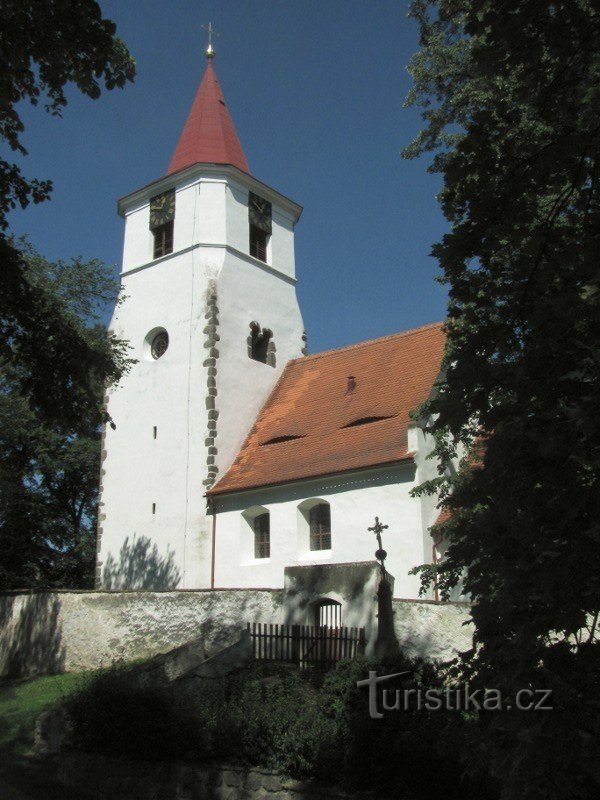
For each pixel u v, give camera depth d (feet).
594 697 21.59
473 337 26.91
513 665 22.31
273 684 40.29
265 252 109.19
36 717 48.39
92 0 39.14
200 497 89.51
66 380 50.90
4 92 41.70
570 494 21.98
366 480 77.46
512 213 27.78
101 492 98.48
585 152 27.12
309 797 32.24
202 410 92.94
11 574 116.47
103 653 65.10
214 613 61.21
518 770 20.85
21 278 48.21
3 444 112.68
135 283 105.60
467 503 24.89
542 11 27.53
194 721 37.88
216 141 110.52
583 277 24.82
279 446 90.17
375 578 53.42
